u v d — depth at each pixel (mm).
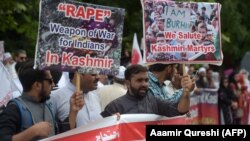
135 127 6180
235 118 19281
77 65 5848
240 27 23531
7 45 16453
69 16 5793
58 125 6512
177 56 6457
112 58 5980
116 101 6500
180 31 6465
